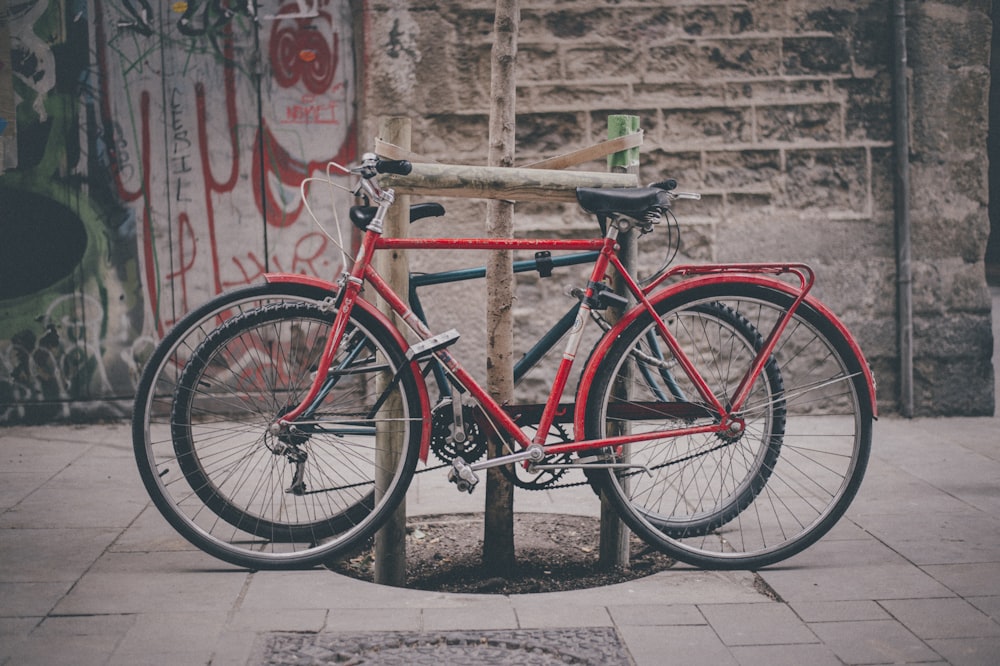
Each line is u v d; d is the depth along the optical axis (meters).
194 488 3.56
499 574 3.72
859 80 6.02
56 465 5.04
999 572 3.50
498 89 3.71
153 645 2.91
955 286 6.13
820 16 5.99
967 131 6.06
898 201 6.07
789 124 6.03
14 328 5.93
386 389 3.48
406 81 5.89
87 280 5.94
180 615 3.13
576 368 6.01
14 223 5.89
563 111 5.96
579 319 3.55
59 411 5.97
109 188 5.91
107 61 5.85
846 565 3.59
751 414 3.68
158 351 3.48
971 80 6.04
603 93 5.97
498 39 3.70
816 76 6.02
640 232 3.61
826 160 6.05
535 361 3.75
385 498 3.52
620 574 3.73
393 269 3.53
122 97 5.88
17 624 3.05
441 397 3.57
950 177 6.09
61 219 5.91
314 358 3.55
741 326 3.65
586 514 4.38
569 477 4.79
